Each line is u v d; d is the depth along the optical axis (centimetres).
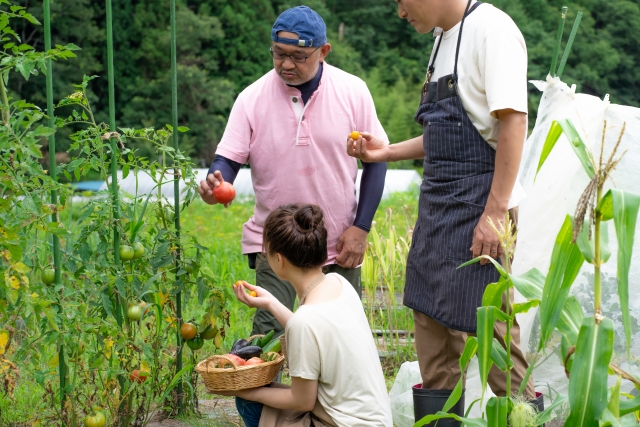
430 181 330
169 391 372
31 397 388
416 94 3744
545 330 229
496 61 304
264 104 374
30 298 293
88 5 3578
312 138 371
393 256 581
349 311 297
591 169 224
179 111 3500
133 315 348
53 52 309
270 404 302
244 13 3834
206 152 3516
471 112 316
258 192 381
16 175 302
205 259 737
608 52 4222
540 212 388
